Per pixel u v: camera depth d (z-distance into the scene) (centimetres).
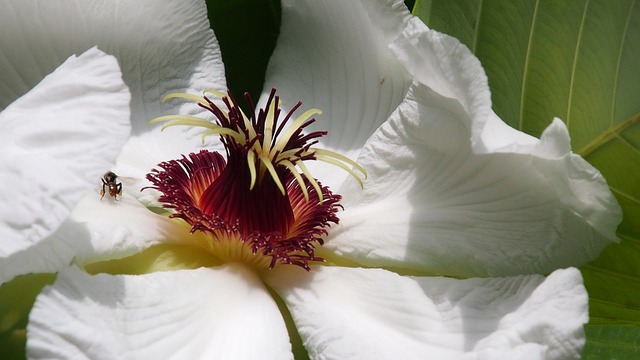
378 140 44
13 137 38
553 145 40
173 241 42
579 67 44
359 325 41
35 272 39
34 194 38
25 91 44
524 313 39
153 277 40
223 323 41
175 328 40
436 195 43
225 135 43
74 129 38
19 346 40
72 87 39
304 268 42
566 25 44
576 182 40
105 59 39
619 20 44
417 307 41
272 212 43
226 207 43
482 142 40
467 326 40
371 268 42
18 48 43
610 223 41
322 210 43
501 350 39
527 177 41
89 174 38
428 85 42
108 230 41
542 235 42
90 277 39
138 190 43
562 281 39
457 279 41
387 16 44
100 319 39
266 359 40
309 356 41
